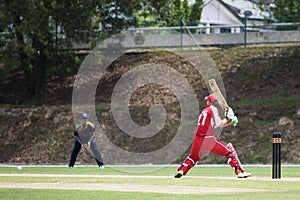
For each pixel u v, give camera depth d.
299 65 121.69
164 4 132.12
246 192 47.91
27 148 107.75
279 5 127.94
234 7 184.25
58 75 132.62
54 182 57.97
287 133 99.12
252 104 108.56
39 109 115.38
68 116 112.00
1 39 122.38
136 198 44.31
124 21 127.56
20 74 136.62
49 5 122.06
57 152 105.31
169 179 59.97
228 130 102.50
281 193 46.91
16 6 119.38
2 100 129.38
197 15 154.88
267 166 84.44
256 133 100.94
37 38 123.31
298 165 86.81
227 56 128.25
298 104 106.44
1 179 61.50
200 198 43.72
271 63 123.50
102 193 47.75
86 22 124.31
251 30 144.88
